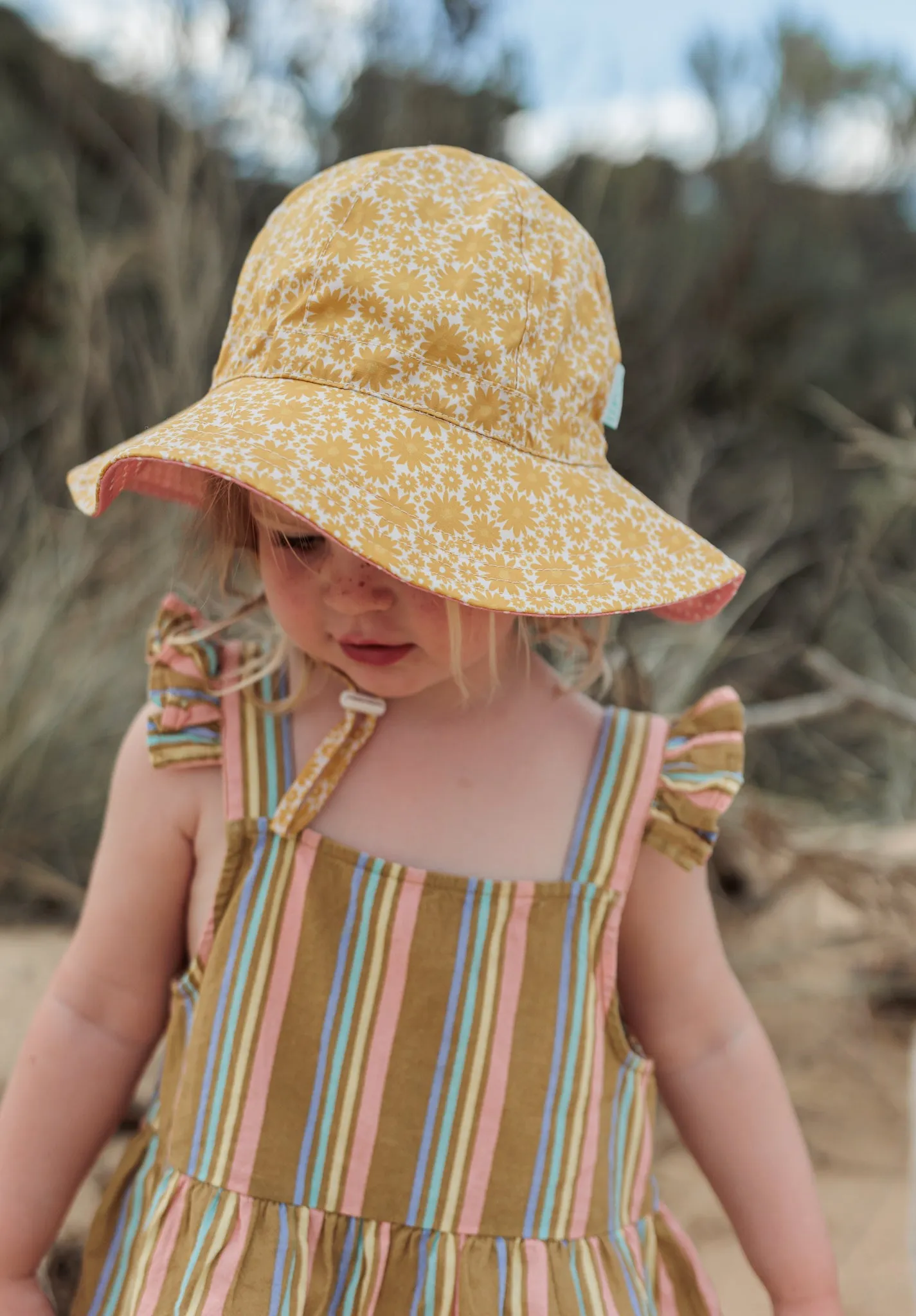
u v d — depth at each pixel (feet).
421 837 3.61
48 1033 3.79
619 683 5.99
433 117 15.48
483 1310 3.30
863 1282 6.04
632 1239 3.67
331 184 3.63
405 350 3.37
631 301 18.62
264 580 3.58
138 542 11.17
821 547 15.90
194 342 12.21
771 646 12.92
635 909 3.79
